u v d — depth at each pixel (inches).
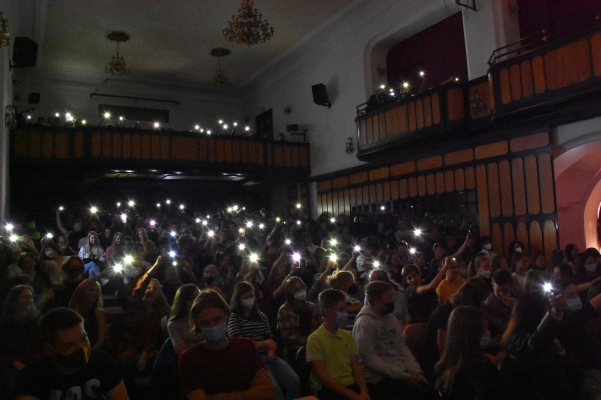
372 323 159.8
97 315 200.4
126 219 501.4
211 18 621.9
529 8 472.1
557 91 372.5
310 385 162.9
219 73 725.3
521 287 247.1
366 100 618.8
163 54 723.4
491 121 426.9
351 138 644.7
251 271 249.4
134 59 735.7
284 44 708.7
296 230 518.3
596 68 350.0
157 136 624.7
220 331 114.9
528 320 147.9
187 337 167.6
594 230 467.8
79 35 650.8
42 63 727.7
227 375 116.1
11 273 223.1
